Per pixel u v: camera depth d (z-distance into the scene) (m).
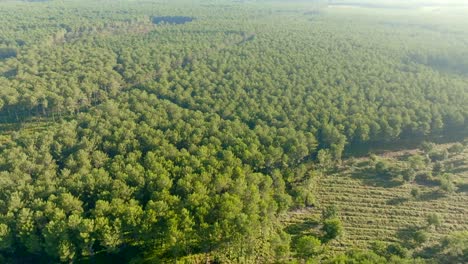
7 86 142.12
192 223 78.31
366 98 146.38
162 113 125.44
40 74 162.12
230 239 78.56
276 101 138.38
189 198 83.12
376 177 114.12
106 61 177.62
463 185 108.50
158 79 166.50
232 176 95.06
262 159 103.38
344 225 93.81
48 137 108.88
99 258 80.56
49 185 88.12
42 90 140.62
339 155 117.19
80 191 87.75
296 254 83.06
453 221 95.06
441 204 101.56
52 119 140.25
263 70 172.25
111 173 94.94
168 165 96.38
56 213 77.69
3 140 120.94
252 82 156.25
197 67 173.75
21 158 99.00
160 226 79.56
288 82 156.25
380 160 120.00
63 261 78.00
